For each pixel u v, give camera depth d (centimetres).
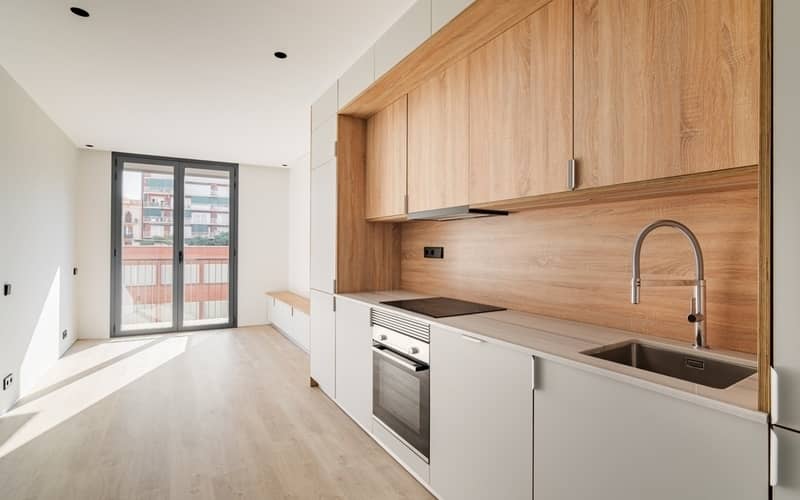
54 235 433
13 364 324
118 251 564
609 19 147
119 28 249
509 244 240
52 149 423
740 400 99
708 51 120
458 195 223
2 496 204
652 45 134
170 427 285
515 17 183
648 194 162
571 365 135
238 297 635
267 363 445
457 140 224
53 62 294
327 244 334
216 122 428
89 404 326
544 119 172
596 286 192
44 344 404
